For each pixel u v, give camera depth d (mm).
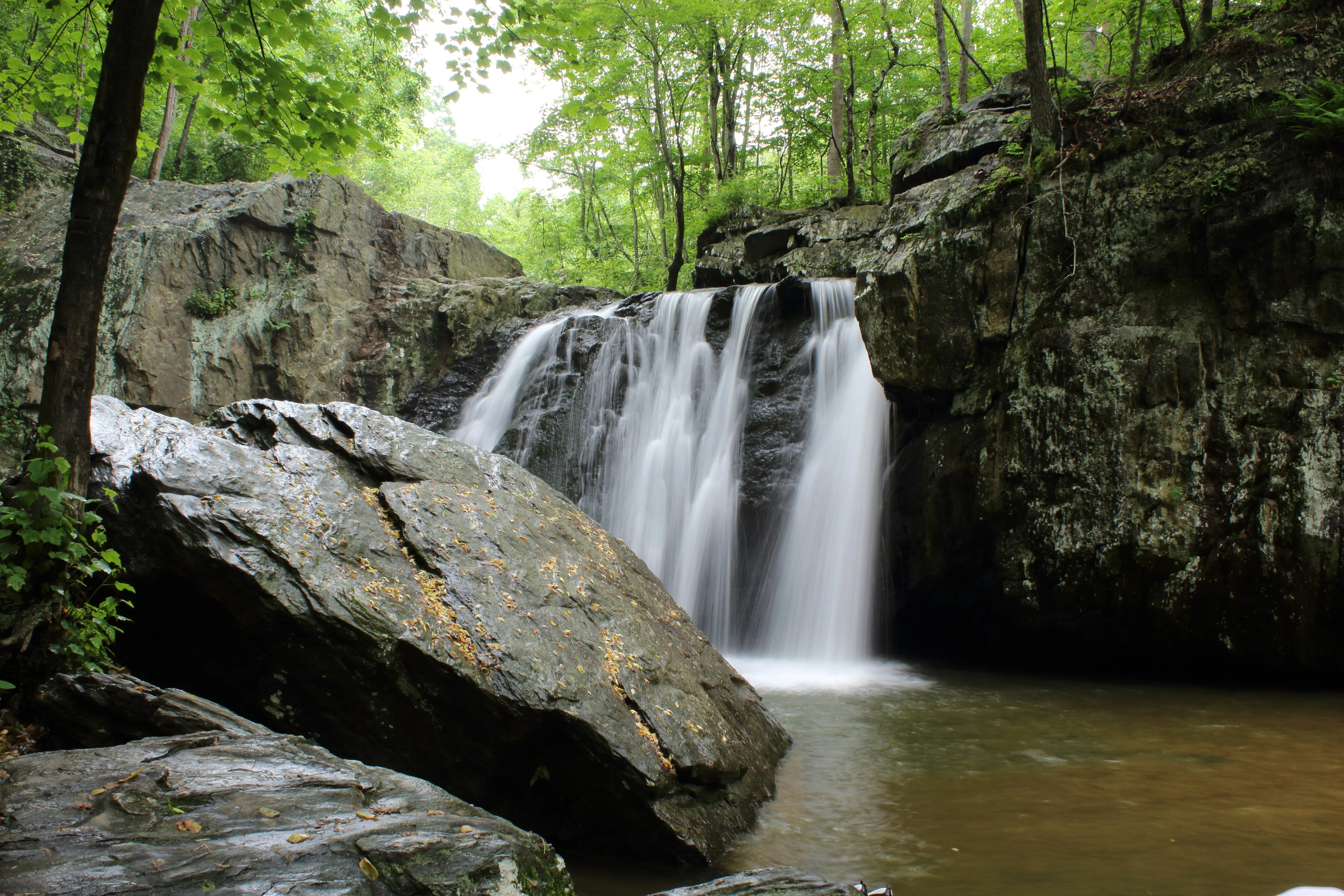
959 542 10469
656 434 13672
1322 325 8617
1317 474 8469
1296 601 8570
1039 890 4156
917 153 13234
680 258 20328
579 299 18391
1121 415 9258
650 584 6957
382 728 4980
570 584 5996
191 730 4066
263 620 4848
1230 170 9102
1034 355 9758
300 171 7617
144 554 5098
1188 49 10336
